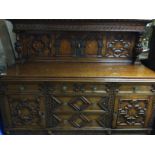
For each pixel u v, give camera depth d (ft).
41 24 5.82
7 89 5.38
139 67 6.31
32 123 5.89
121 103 5.63
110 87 5.38
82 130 6.03
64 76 5.21
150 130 6.09
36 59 6.64
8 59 6.31
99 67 6.19
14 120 5.82
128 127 6.00
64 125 5.93
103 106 5.64
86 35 6.39
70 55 6.63
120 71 5.79
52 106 5.61
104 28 5.95
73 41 6.46
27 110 5.69
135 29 6.02
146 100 5.62
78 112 5.70
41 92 5.41
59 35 6.37
